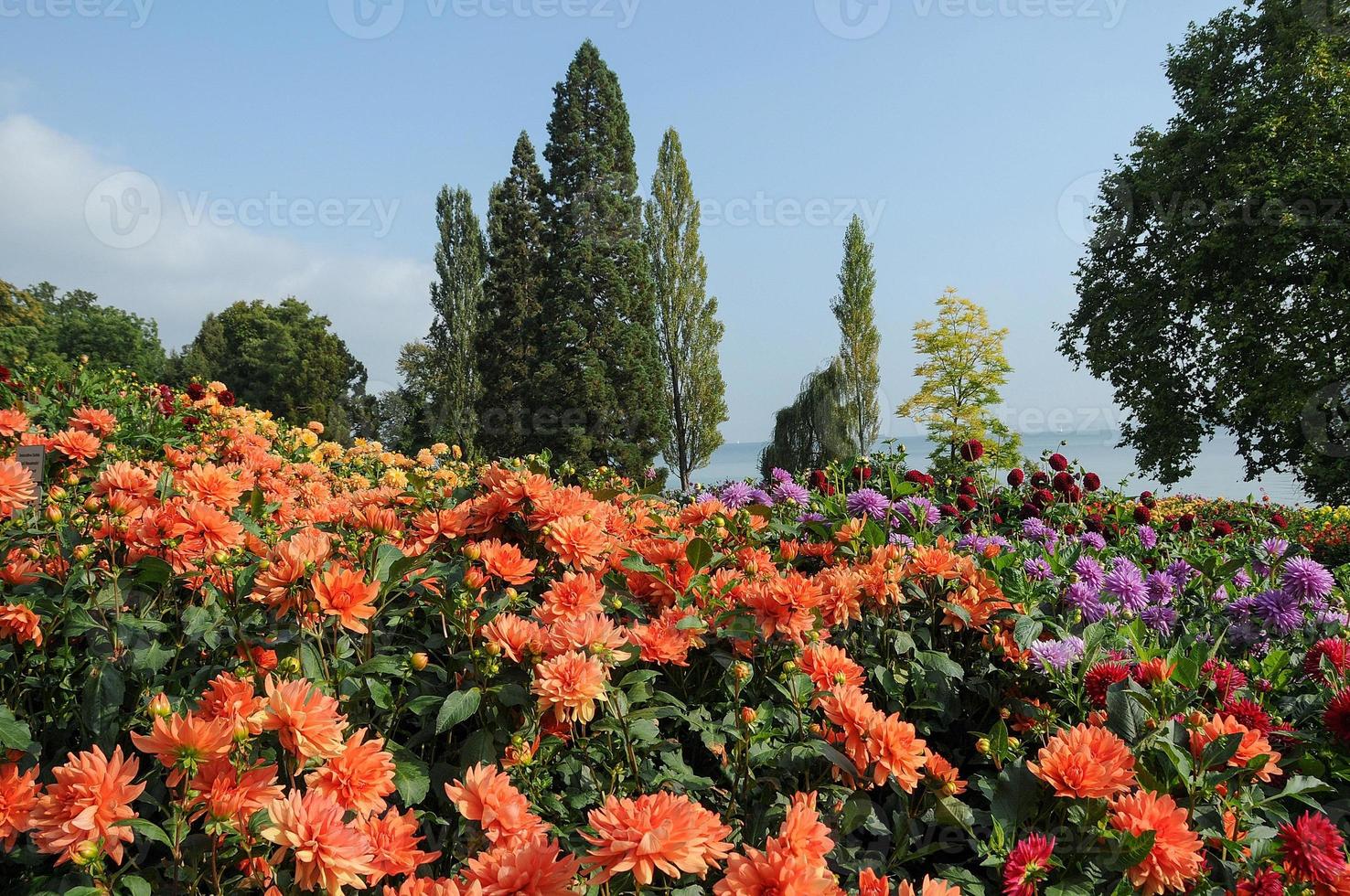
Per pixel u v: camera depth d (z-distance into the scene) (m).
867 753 1.71
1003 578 2.58
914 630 2.47
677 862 1.23
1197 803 1.81
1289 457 18.17
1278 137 16.91
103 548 2.06
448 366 34.88
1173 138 18.42
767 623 2.08
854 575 2.39
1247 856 1.71
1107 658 2.30
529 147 29.23
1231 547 4.41
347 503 2.70
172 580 2.02
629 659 1.77
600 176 28.27
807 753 1.74
